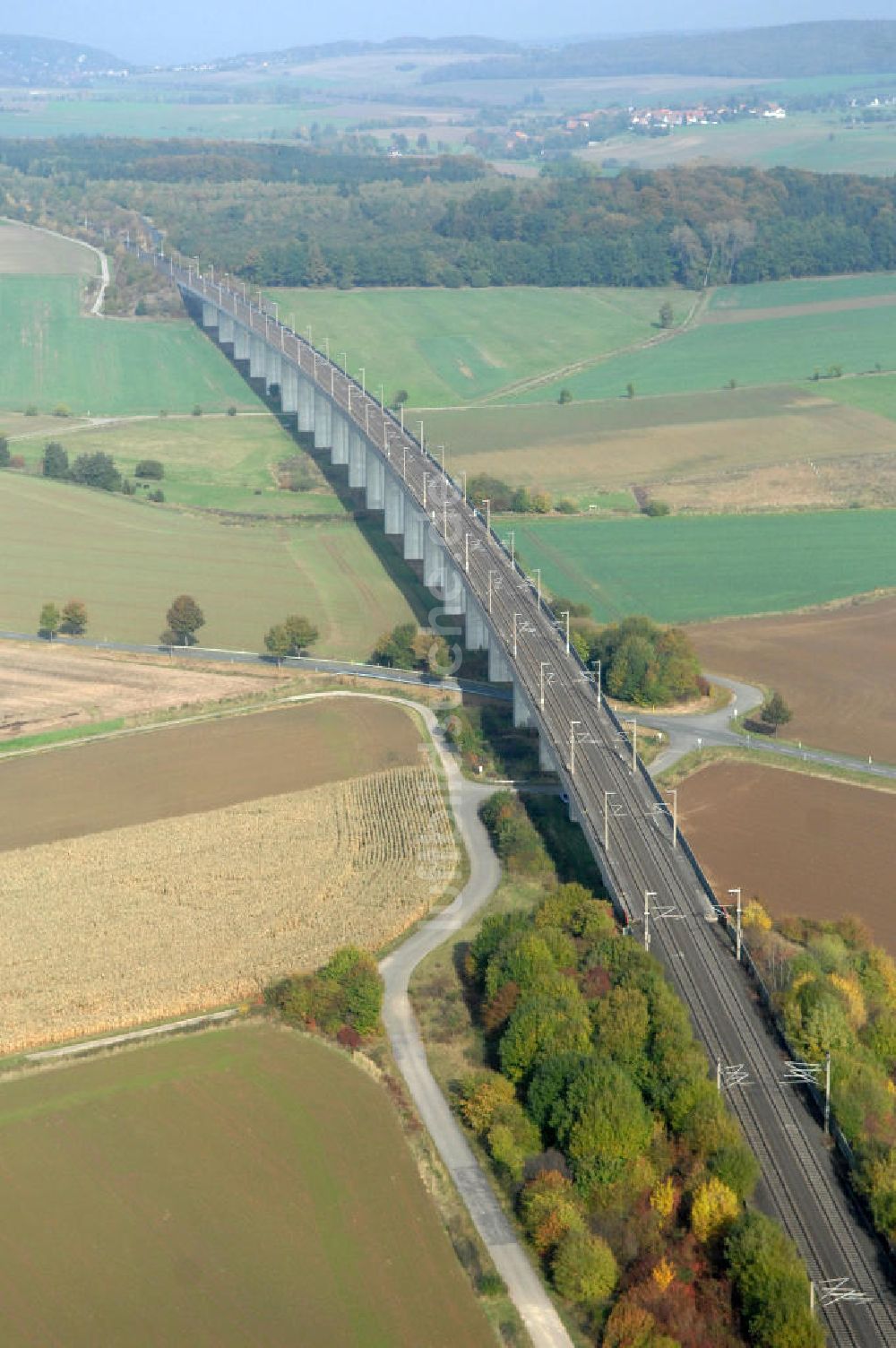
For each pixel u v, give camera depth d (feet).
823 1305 631.56
